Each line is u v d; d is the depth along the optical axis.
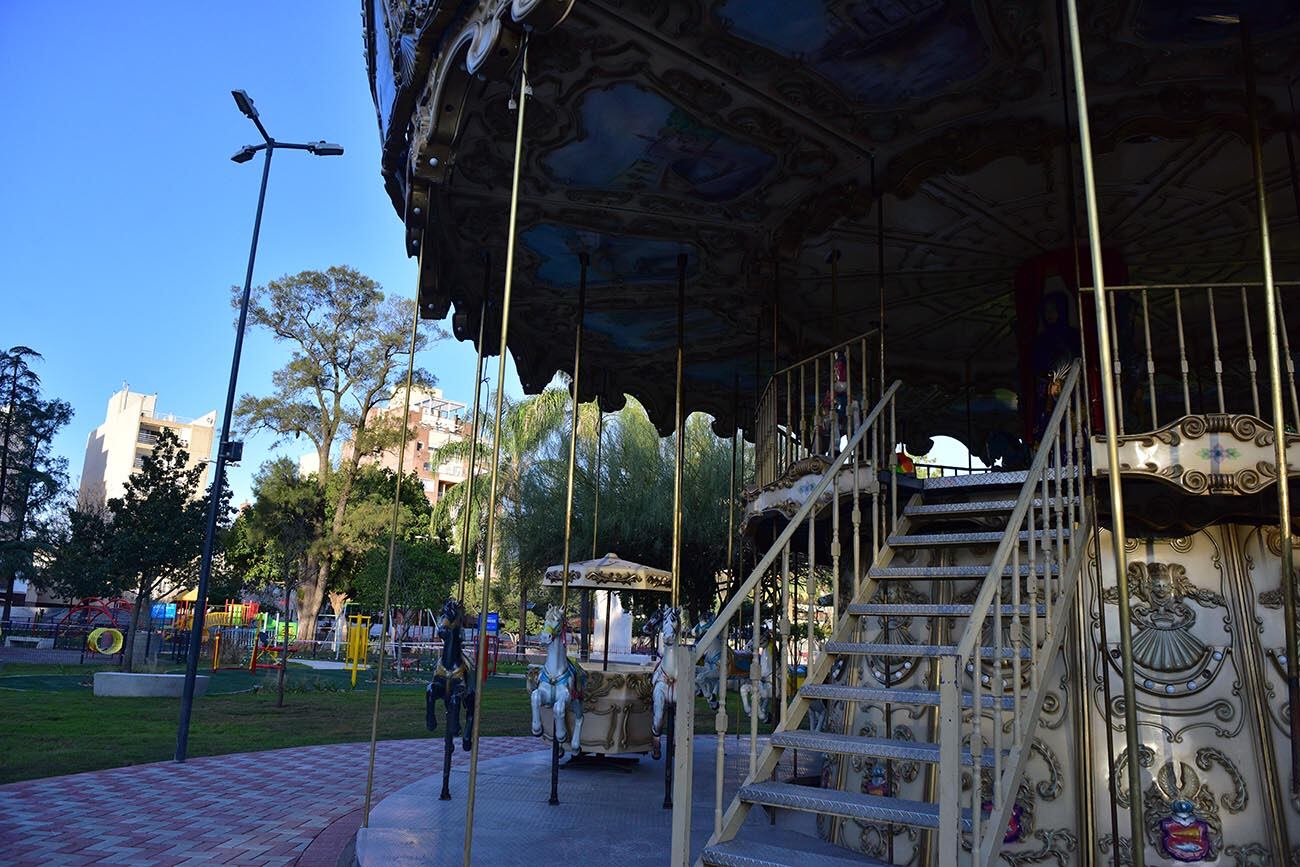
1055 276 9.55
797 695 5.60
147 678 19.09
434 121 6.21
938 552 6.87
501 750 12.94
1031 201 8.66
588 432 26.42
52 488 45.72
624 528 24.20
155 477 24.95
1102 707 5.96
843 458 6.27
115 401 93.12
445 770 8.22
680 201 8.69
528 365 12.46
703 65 6.63
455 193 8.43
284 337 42.91
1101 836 5.75
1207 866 5.59
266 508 39.56
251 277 12.88
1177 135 7.19
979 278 10.54
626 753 10.53
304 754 12.06
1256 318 11.32
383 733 14.60
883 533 6.89
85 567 24.72
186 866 6.37
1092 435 5.92
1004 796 4.35
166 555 23.67
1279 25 6.18
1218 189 8.38
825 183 8.41
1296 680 4.34
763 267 9.92
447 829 6.80
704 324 11.99
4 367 45.97
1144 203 8.70
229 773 10.40
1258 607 6.02
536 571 26.25
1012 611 5.01
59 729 13.49
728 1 5.98
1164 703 5.95
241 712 16.83
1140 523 6.31
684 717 4.76
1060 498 5.48
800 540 8.67
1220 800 5.70
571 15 6.05
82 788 9.17
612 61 6.53
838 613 6.65
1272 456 5.59
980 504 6.54
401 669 29.20
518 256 9.80
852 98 7.10
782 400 10.59
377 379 43.50
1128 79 6.85
